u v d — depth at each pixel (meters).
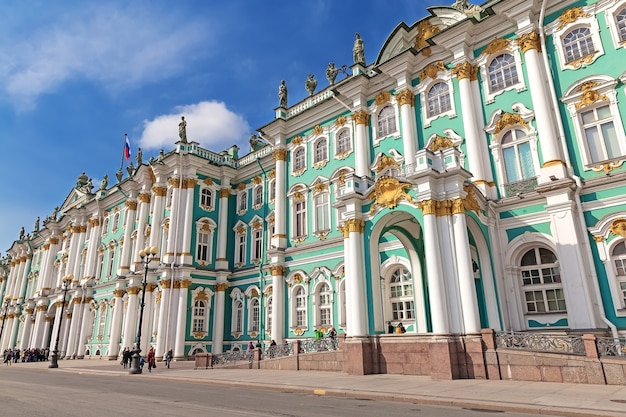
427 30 24.58
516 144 19.64
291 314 27.62
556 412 9.10
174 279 32.59
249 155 37.19
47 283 53.19
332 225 27.03
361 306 17.55
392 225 19.31
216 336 32.44
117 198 44.94
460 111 21.81
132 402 11.67
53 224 55.19
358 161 25.59
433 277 15.50
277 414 9.38
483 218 18.05
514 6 20.06
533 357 13.51
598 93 17.58
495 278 17.66
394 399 11.55
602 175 16.83
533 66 19.19
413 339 16.31
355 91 26.67
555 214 17.19
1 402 11.97
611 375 12.06
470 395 11.20
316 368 19.70
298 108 31.39
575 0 18.91
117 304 38.53
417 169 16.84
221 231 35.41
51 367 30.20
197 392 14.09
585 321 15.68
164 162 36.78
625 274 15.83
